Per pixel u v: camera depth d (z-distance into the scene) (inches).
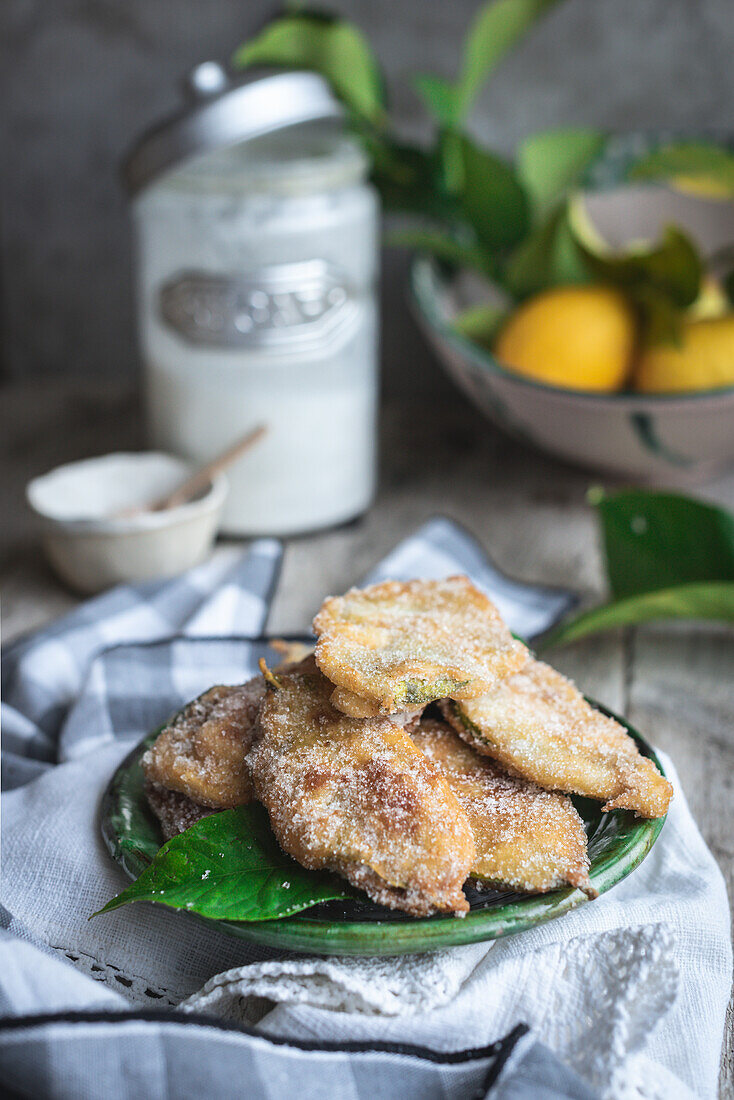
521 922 19.7
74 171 37.2
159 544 29.2
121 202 37.5
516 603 28.0
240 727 21.4
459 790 21.0
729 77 35.3
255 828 20.6
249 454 30.7
